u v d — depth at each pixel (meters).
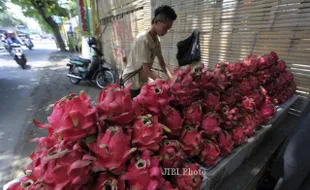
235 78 1.01
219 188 0.95
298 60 1.47
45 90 4.27
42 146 0.55
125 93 0.53
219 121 0.77
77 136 0.45
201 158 0.75
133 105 0.54
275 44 1.57
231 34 1.91
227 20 1.93
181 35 2.60
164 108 0.63
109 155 0.45
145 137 0.51
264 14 1.60
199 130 0.76
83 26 7.59
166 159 0.55
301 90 1.51
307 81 1.46
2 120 2.78
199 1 2.21
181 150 0.61
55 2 10.72
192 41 2.36
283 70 1.42
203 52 2.29
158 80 0.68
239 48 1.86
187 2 2.39
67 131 0.44
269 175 1.21
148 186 0.47
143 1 3.31
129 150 0.48
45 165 0.43
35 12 11.35
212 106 0.79
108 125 0.52
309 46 1.38
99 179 0.47
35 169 0.49
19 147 2.15
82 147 0.48
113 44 5.75
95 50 4.27
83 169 0.43
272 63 1.30
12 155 2.02
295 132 0.85
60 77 5.54
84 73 4.40
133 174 0.47
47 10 10.68
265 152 1.24
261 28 1.64
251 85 1.08
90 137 0.49
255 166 1.11
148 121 0.53
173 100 0.72
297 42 1.44
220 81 0.83
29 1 9.95
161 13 1.44
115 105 0.49
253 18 1.69
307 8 1.34
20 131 2.48
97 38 7.45
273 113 1.08
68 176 0.41
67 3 12.44
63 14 12.09
